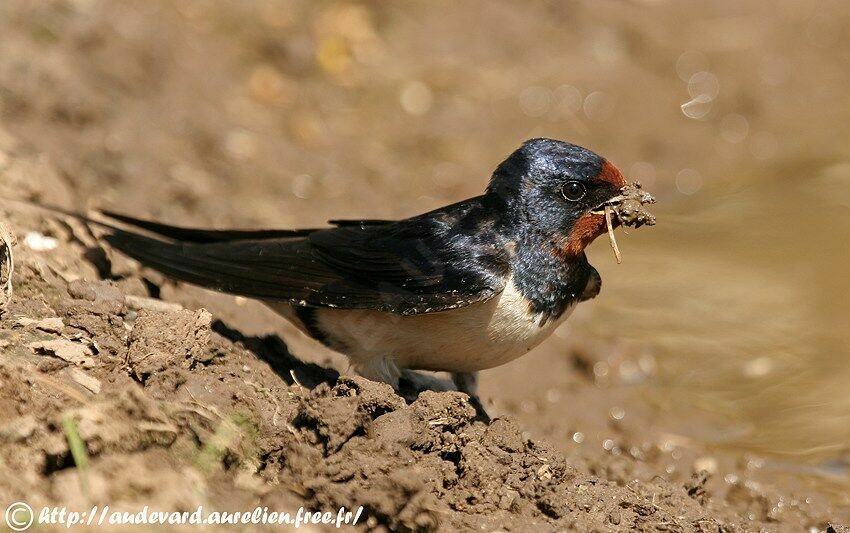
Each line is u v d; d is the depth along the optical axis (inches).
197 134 650.2
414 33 804.6
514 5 839.7
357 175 677.3
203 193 582.9
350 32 792.3
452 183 689.0
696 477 401.7
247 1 784.3
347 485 321.1
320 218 624.1
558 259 394.3
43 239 422.3
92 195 524.1
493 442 349.7
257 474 330.6
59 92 598.9
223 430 326.6
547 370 526.6
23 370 325.7
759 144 760.3
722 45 833.5
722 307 586.2
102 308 376.2
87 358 350.9
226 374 373.1
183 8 748.0
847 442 474.3
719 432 485.7
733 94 795.4
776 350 550.3
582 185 394.0
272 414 353.4
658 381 526.6
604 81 791.7
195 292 453.1
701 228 669.9
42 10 657.6
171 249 410.0
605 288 603.2
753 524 393.7
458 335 387.2
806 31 858.1
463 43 807.7
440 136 728.3
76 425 301.1
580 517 344.2
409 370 427.8
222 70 721.6
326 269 404.2
